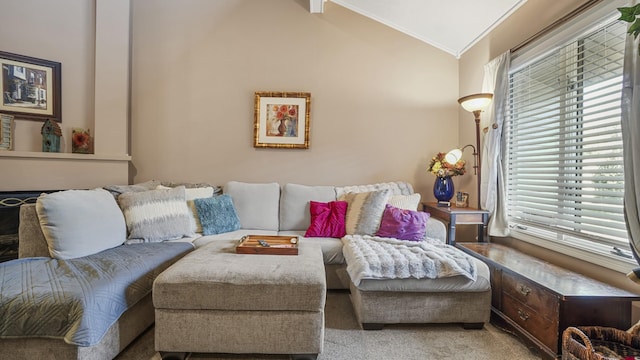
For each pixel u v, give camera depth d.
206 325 1.46
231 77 3.23
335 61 3.25
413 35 3.25
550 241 2.02
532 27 2.24
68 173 2.85
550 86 2.12
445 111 3.27
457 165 2.83
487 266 1.90
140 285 1.61
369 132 3.28
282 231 2.80
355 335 1.76
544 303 1.51
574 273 1.73
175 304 1.45
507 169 2.46
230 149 3.25
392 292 1.82
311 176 3.27
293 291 1.46
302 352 1.47
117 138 3.04
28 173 2.71
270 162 3.27
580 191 1.85
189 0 3.22
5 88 2.77
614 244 1.62
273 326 1.46
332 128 3.27
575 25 1.87
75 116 3.01
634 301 1.44
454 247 2.28
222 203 2.67
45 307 1.24
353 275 1.85
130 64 3.17
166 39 3.21
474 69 2.99
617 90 1.65
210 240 2.33
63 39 2.95
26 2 2.85
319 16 3.25
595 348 1.33
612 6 1.62
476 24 2.77
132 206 2.25
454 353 1.60
